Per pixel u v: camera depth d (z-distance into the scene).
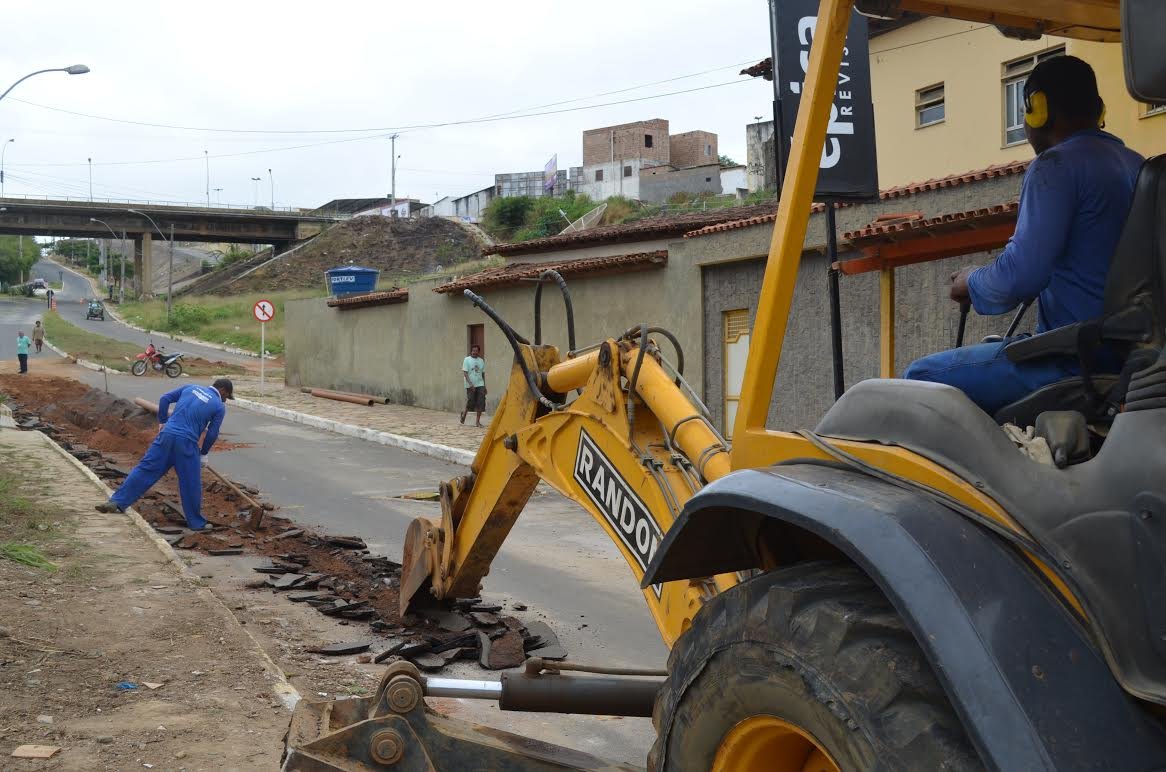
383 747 3.72
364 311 33.25
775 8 4.43
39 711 5.44
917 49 20.02
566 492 4.84
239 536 11.81
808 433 2.91
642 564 4.21
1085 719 2.07
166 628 7.21
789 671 2.42
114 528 10.85
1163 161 2.51
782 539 3.00
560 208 74.50
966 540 2.29
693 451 3.98
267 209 115.69
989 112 18.59
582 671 4.17
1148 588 2.12
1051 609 2.21
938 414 2.58
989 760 2.00
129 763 4.88
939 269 13.73
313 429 25.12
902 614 2.21
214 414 12.05
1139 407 2.25
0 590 7.82
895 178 20.61
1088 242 2.79
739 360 18.67
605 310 22.19
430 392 29.72
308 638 7.66
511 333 5.50
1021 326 3.52
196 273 129.50
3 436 19.44
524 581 9.97
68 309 98.94
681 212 53.41
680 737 2.80
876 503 2.41
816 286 16.03
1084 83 3.12
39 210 102.50
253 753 5.09
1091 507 2.24
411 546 7.39
